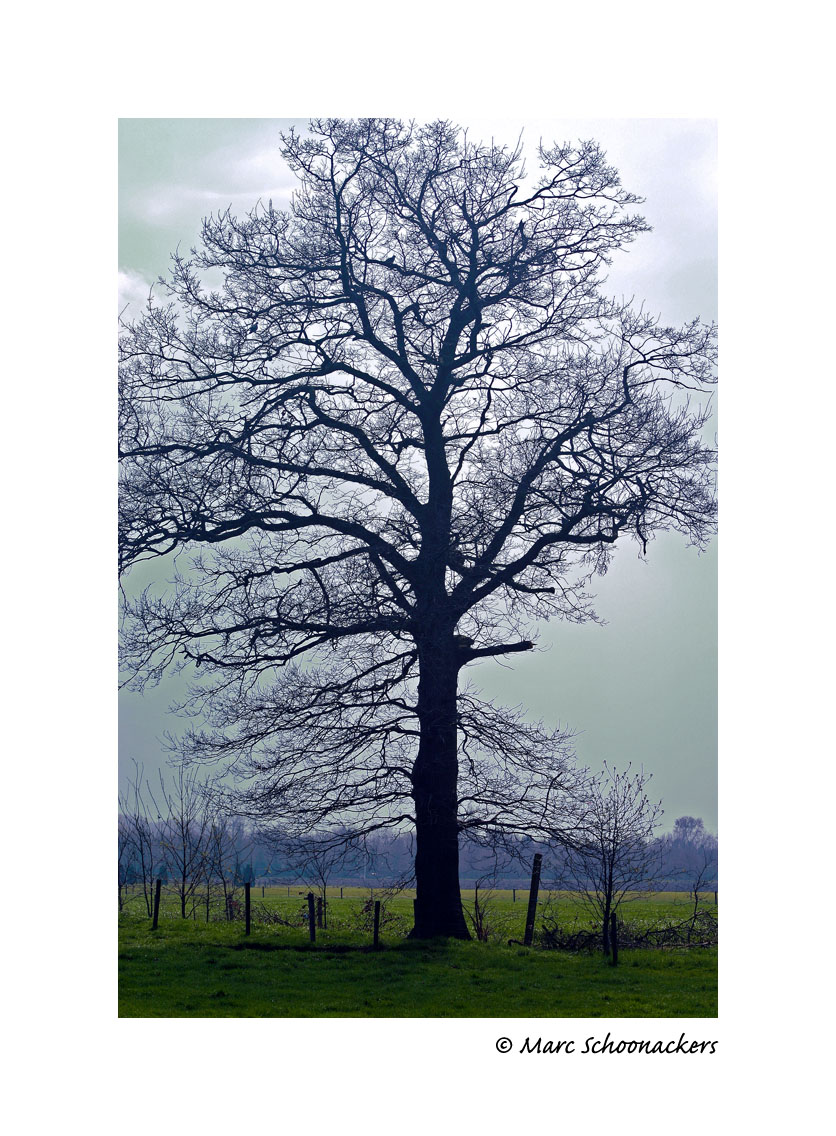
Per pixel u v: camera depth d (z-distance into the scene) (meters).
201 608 18.61
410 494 18.77
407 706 18.33
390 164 19.41
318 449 19.12
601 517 18.92
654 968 16.78
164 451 18.88
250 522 18.77
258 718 18.23
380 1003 13.89
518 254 19.16
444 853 18.56
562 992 14.75
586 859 18.47
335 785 18.36
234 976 15.36
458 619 18.55
